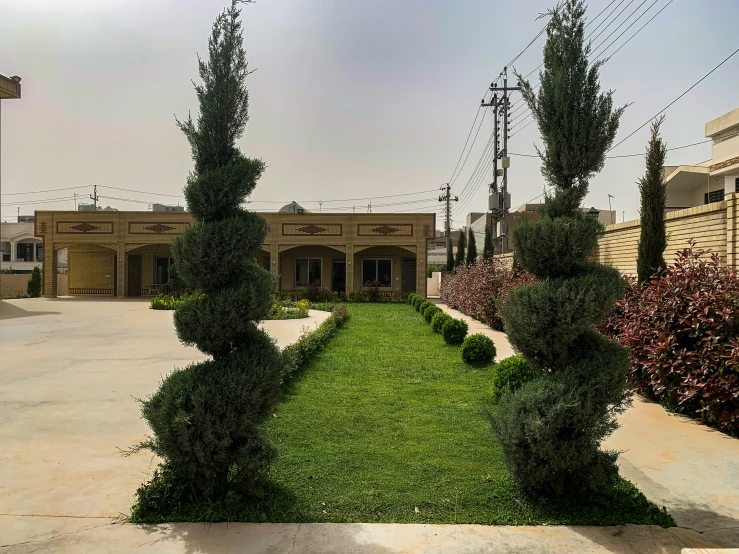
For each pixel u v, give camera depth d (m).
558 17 4.00
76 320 15.79
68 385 7.07
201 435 3.30
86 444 4.77
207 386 3.34
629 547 3.01
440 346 10.46
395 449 4.55
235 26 3.97
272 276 3.86
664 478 4.00
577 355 3.57
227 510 3.38
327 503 3.53
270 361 3.59
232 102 3.91
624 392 3.50
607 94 3.89
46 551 2.97
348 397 6.36
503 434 3.47
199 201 3.75
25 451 4.58
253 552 2.96
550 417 3.23
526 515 3.37
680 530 3.21
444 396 6.42
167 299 20.31
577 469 3.42
